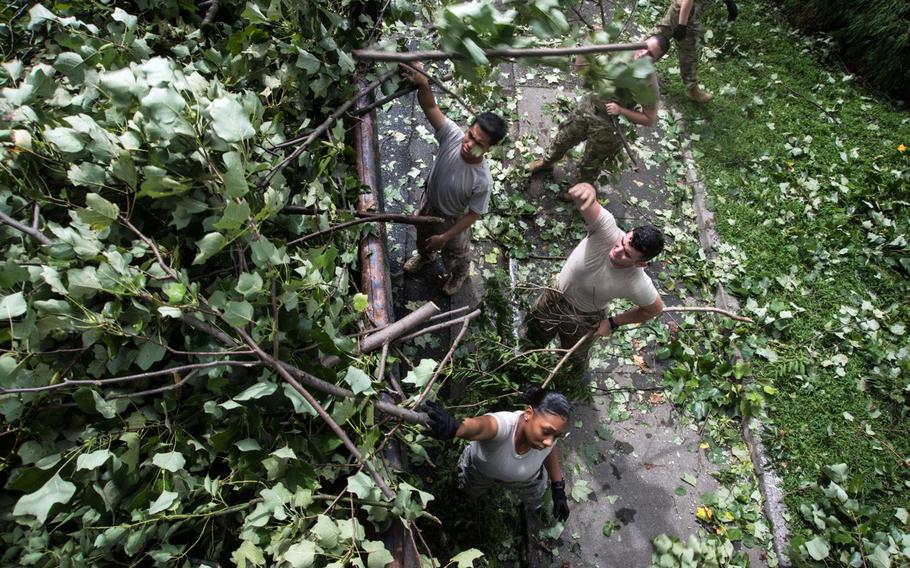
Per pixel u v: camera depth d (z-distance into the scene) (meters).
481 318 4.26
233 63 3.11
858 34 7.32
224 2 3.51
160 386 2.46
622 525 4.10
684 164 6.24
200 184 2.46
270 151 2.96
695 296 5.36
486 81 3.62
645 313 3.77
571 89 6.54
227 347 2.39
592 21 7.16
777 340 5.11
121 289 2.15
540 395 3.13
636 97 1.71
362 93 3.45
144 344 2.26
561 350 4.07
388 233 5.20
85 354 2.33
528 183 5.79
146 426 2.26
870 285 5.60
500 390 4.14
